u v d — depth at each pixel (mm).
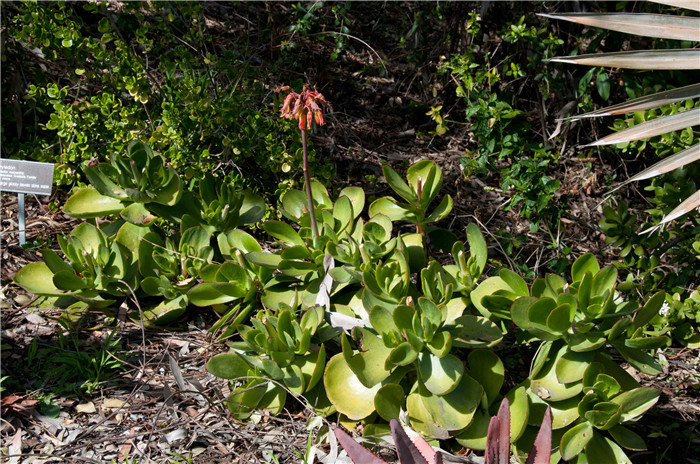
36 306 2500
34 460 1874
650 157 3377
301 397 2152
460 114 3930
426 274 2008
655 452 2094
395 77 4215
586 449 1873
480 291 2172
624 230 2668
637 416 1837
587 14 1872
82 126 2879
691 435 2160
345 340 1917
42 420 2016
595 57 1865
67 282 2377
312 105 2061
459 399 1928
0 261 2705
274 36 3910
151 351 2352
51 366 2219
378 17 4578
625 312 1950
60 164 2926
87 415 2055
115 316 2488
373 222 2354
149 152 2488
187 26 3559
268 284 2395
